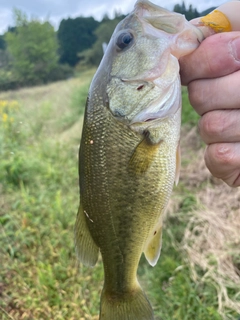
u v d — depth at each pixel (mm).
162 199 160
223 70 129
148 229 164
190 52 136
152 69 147
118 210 162
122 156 157
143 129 153
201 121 141
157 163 156
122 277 175
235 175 143
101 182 161
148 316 174
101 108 158
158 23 148
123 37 154
